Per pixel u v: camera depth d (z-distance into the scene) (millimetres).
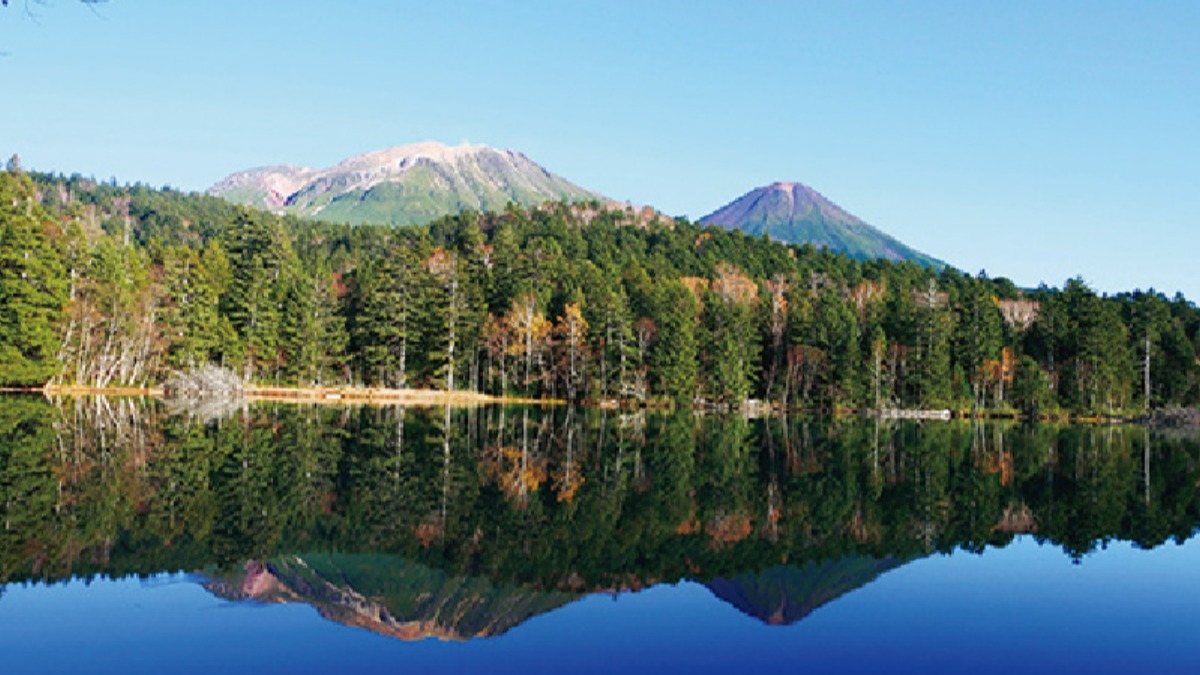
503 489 30359
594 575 19219
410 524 23656
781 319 114000
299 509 25016
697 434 59844
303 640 14375
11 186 76688
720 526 25156
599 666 13617
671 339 101750
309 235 195750
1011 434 70562
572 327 100562
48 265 75062
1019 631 15992
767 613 16781
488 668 13383
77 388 79312
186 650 13695
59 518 22375
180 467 31922
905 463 43406
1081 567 21125
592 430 60156
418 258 114625
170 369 86250
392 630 15078
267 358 96062
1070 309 110562
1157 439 69375
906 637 15547
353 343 107625
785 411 103500
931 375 102125
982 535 24906
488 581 18469
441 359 101750
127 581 17344
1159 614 17250
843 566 20766
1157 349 113188
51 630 14406
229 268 103375
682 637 15180
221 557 19391
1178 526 27016
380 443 44062
